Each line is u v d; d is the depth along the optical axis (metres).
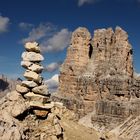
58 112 48.03
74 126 46.66
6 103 34.12
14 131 30.22
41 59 35.69
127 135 176.75
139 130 181.50
